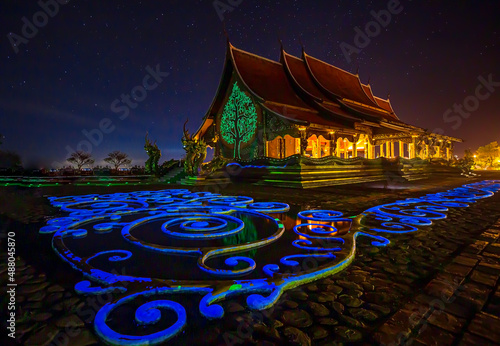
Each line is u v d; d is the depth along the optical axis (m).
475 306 2.58
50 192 12.84
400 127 22.36
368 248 4.39
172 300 2.76
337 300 2.76
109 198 10.34
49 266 3.68
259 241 4.66
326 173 16.19
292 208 8.31
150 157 21.39
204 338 2.16
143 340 2.09
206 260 3.95
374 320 2.41
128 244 4.73
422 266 3.65
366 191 13.05
